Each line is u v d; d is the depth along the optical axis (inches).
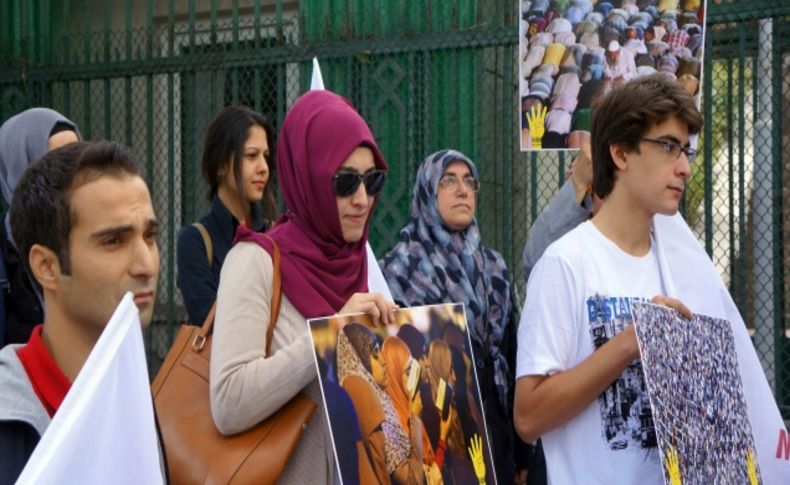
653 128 97.9
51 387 64.4
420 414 96.0
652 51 174.6
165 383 100.2
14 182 149.9
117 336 57.1
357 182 101.3
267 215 177.3
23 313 127.3
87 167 65.7
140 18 272.2
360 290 106.4
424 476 94.2
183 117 245.0
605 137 101.6
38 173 65.9
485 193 220.7
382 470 90.4
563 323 98.6
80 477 53.4
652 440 96.3
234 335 94.2
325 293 99.9
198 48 246.2
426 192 166.6
